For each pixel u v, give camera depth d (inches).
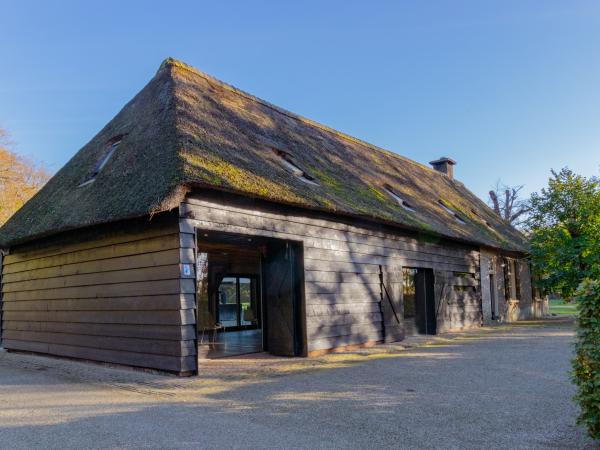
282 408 209.9
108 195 320.2
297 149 469.1
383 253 457.1
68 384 274.8
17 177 960.3
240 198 324.5
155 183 285.4
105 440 169.5
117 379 281.3
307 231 373.7
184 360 281.9
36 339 410.3
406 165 773.3
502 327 606.9
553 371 285.1
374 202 453.7
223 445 162.7
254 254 544.7
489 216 864.3
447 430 175.0
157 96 411.2
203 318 452.1
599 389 148.9
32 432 180.1
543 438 164.6
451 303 565.9
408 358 346.9
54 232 349.7
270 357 366.0
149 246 305.9
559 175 700.7
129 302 316.5
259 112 506.6
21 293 435.8
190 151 310.3
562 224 683.4
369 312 430.3
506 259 753.0
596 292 153.7
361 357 356.8
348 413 199.9
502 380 261.4
